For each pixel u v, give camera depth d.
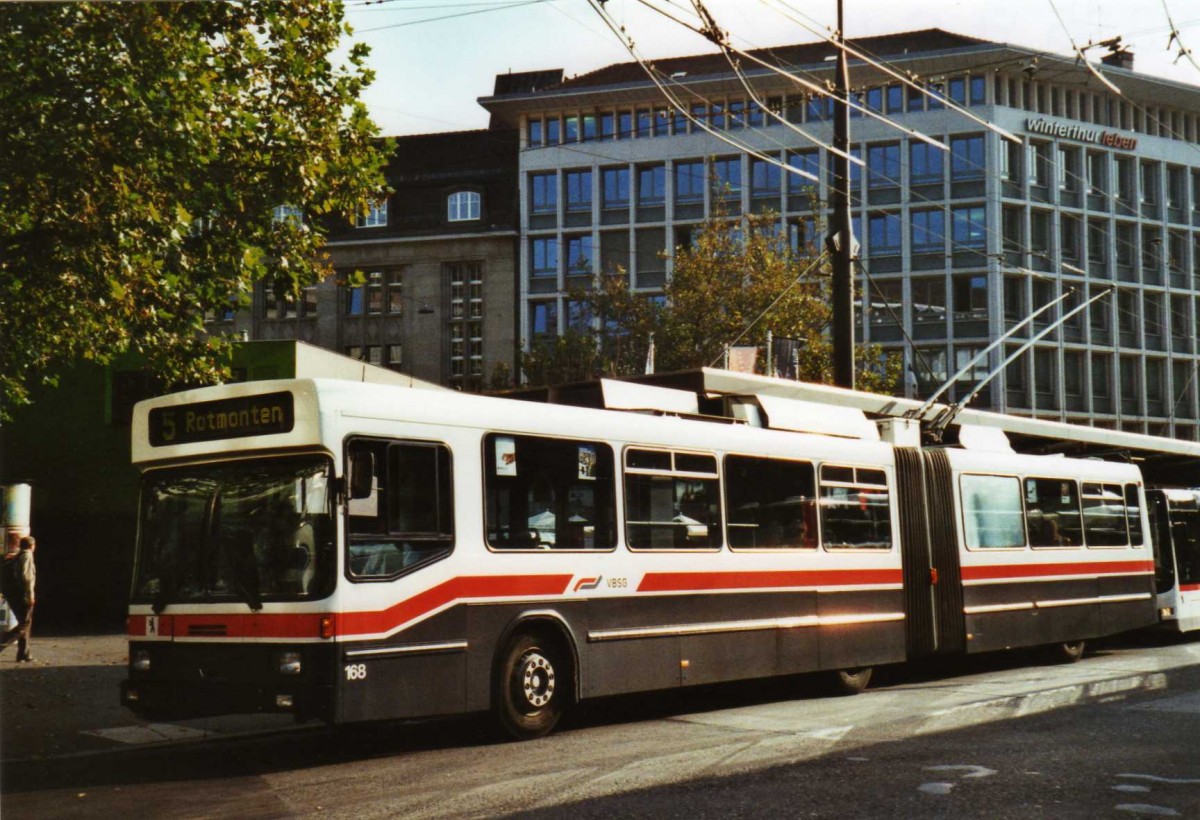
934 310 67.94
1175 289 74.19
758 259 46.03
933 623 16.00
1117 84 70.94
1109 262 71.69
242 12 16.83
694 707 13.88
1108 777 8.98
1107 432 23.66
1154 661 18.48
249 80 17.05
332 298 71.62
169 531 10.62
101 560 26.14
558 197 71.06
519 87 74.19
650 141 70.19
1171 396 73.88
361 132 17.75
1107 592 19.45
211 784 9.39
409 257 71.38
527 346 70.56
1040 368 69.50
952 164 67.56
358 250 71.62
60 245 15.05
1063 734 10.98
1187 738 10.73
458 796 8.55
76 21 14.79
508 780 9.11
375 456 10.26
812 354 44.28
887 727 11.53
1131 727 11.39
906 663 19.16
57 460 26.41
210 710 10.12
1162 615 21.58
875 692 15.02
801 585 14.16
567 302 70.38
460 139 73.81
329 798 8.64
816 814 7.82
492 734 11.20
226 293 16.77
